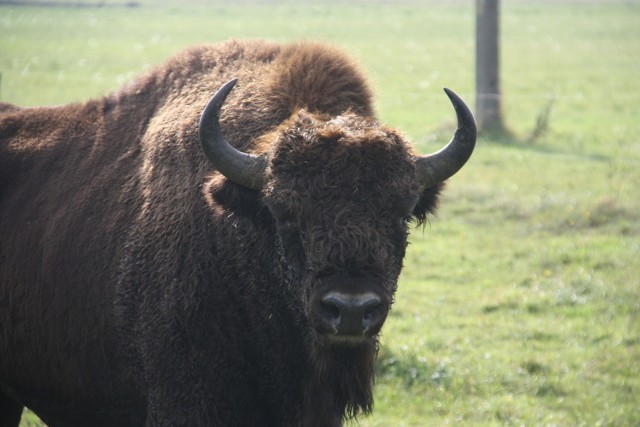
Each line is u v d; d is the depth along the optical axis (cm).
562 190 6322
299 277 1964
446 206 5919
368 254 1875
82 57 14975
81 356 2305
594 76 13800
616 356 3688
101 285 2255
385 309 1889
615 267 4750
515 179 6631
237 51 2417
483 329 3956
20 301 2406
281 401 2144
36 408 2498
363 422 3077
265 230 2055
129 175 2338
